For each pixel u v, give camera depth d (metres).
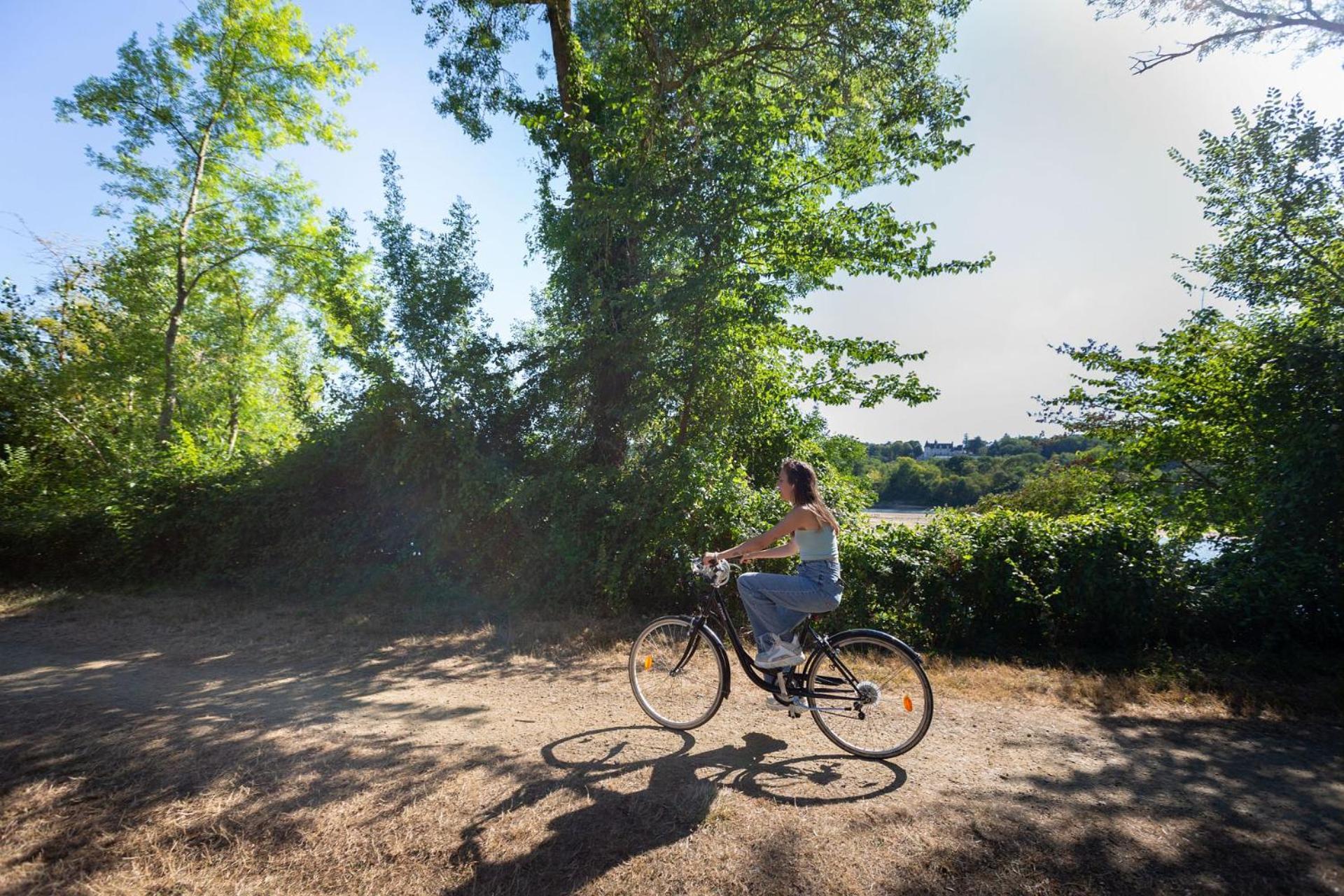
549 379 9.77
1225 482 8.10
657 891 2.78
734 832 3.22
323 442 10.14
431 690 5.59
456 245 10.08
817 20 10.50
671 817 3.36
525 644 7.04
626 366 9.17
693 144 9.91
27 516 11.84
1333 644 6.23
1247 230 8.39
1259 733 4.66
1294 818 3.41
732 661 6.28
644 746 4.35
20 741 4.26
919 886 2.81
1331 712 5.03
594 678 5.95
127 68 17.98
